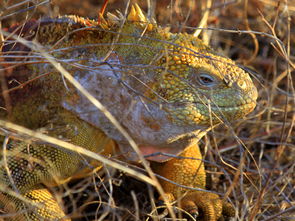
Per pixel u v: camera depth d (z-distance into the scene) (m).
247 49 7.98
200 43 5.45
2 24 6.12
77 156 5.29
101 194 6.07
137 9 5.58
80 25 5.48
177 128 5.17
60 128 5.33
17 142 5.29
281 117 7.42
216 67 5.18
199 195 5.91
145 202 5.97
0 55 5.36
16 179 5.12
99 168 5.73
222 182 6.60
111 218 5.90
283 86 8.05
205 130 5.33
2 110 5.59
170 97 5.10
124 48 5.35
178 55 5.21
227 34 7.98
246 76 5.33
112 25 5.50
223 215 5.97
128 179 6.41
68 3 6.12
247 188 6.18
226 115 5.11
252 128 7.35
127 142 5.43
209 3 7.63
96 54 5.38
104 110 3.94
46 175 5.20
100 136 5.43
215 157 6.70
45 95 5.46
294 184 6.39
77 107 5.34
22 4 5.71
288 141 7.03
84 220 6.04
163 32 5.45
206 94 5.08
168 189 6.05
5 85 5.35
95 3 6.26
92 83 5.26
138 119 5.21
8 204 5.11
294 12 7.81
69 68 5.33
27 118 5.57
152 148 5.49
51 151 5.20
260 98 7.31
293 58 7.96
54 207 5.16
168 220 5.64
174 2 7.20
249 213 5.25
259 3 7.62
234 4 7.77
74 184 6.04
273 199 5.95
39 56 4.92
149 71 5.18
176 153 5.56
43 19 5.73
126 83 5.19
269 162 7.06
